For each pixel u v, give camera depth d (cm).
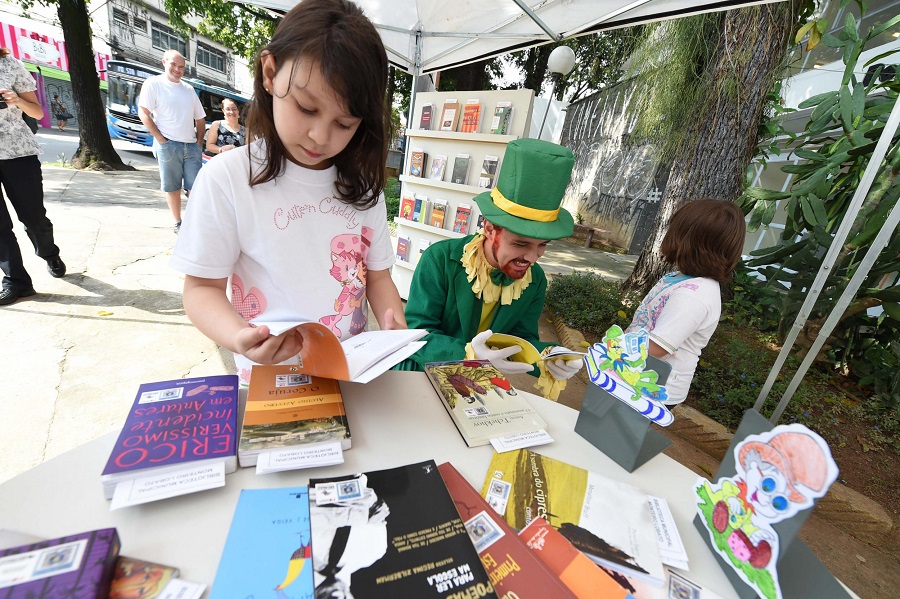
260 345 75
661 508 75
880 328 329
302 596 49
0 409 177
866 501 210
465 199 320
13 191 260
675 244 157
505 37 297
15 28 1473
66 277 302
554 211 117
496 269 139
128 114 1002
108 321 255
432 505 64
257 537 56
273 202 97
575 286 448
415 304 147
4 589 43
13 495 58
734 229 144
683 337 143
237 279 105
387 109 102
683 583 62
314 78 72
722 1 193
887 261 288
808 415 280
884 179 274
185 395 80
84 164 761
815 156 322
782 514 57
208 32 990
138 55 1800
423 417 89
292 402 83
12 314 246
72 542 48
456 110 313
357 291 115
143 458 63
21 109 251
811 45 272
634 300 428
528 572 57
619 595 56
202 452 66
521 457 81
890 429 283
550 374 124
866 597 174
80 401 189
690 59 377
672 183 414
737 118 360
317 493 64
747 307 425
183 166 438
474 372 107
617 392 85
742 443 66
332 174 104
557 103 1063
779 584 58
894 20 265
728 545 65
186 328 259
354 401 90
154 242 403
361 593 50
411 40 358
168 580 49
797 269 345
